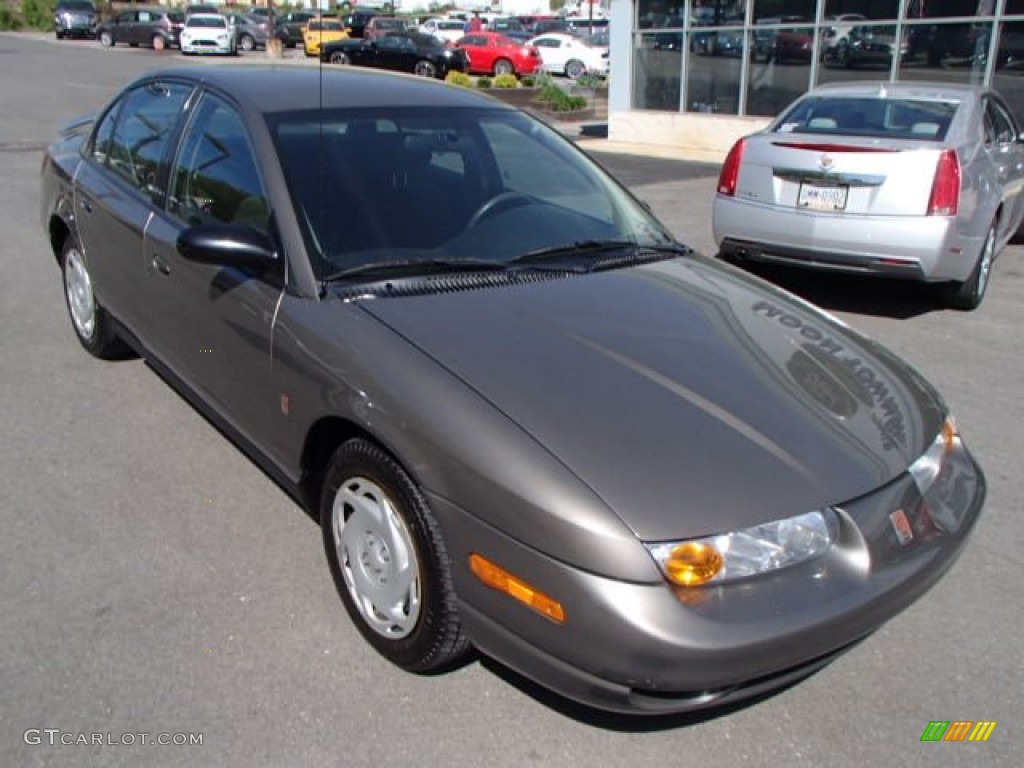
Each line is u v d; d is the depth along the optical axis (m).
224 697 2.66
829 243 6.36
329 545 3.00
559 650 2.25
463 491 2.38
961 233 6.21
